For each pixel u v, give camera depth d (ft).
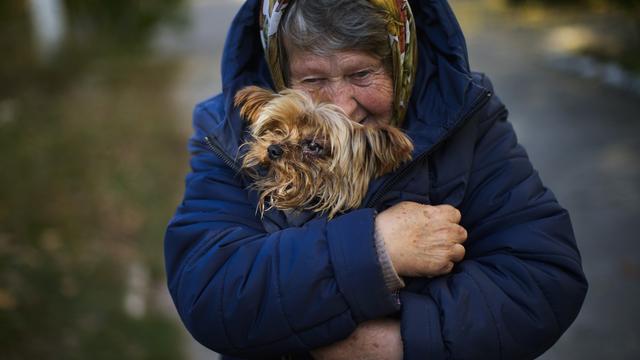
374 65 6.16
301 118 6.31
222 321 5.88
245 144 6.48
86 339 15.89
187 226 6.37
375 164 6.32
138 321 17.03
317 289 5.71
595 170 25.31
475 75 6.97
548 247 6.20
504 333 5.89
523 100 37.58
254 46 6.96
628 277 17.46
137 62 59.41
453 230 5.96
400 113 6.47
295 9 6.07
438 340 5.78
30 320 16.37
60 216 23.65
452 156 6.40
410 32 6.27
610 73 40.81
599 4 67.97
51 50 50.19
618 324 15.62
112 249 21.38
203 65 59.77
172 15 82.38
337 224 5.85
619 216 20.97
